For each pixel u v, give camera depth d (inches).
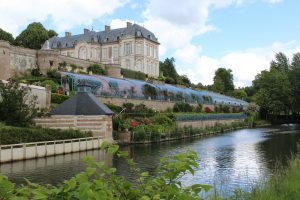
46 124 1945.1
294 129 3331.7
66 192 177.5
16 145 1379.2
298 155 859.4
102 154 1578.5
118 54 4884.4
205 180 960.3
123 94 2940.5
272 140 2260.1
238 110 4623.5
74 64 3341.5
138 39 4768.7
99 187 173.5
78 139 1707.7
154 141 2239.2
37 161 1386.6
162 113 2829.7
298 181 535.2
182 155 207.3
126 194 198.1
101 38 5012.3
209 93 4672.7
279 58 5398.6
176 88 3907.5
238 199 496.7
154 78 4547.2
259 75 5093.5
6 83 1744.6
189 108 3599.9
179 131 2527.1
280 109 4325.8
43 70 2999.5
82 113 1951.3
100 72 3555.6
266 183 538.0
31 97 1975.9
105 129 1918.1
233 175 1066.7
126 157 231.9
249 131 3179.1
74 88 2628.0
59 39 5191.9
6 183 174.1
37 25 5083.7
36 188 184.9
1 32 4736.7
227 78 6688.0
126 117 2411.4
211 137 2588.6
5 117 1651.1
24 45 4884.4
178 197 196.7
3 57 2645.2
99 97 2598.4
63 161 1387.8
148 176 224.2
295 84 4490.7
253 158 1488.7
